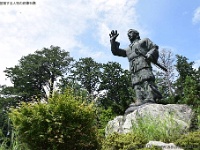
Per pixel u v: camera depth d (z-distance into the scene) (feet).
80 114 31.60
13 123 30.81
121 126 51.47
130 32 63.82
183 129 43.78
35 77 172.55
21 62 174.91
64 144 30.42
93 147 32.37
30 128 30.53
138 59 60.08
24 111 31.22
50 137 30.12
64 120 30.71
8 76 170.19
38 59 172.14
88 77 176.55
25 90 165.99
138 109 50.80
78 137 31.07
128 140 37.58
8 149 28.09
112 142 37.93
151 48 59.72
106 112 88.94
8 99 152.25
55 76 175.01
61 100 31.32
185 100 97.76
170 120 43.42
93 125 32.94
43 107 31.07
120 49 64.08
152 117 46.70
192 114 49.52
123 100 90.07
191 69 166.30
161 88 153.48
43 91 172.14
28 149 30.78
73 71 179.93
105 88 178.40
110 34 64.39
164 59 161.89
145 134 40.96
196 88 108.58
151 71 59.77
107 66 182.39
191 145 33.81
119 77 181.16
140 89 58.75
